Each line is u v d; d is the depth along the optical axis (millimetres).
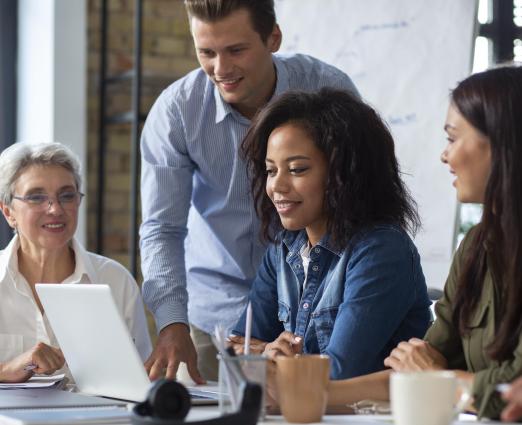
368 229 2150
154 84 4980
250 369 1629
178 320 2586
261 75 2650
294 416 1653
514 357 1743
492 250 1775
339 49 4117
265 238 2365
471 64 3895
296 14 4223
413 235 2283
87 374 2176
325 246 2193
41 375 2520
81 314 2070
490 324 1817
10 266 2623
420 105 3949
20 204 2592
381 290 2082
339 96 2205
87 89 4875
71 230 2625
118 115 4727
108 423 1688
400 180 2252
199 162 2803
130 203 4977
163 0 5020
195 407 1910
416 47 3965
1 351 2602
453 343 1986
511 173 1719
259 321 2379
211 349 2988
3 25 4902
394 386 1479
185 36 5059
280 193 2178
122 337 1987
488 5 4547
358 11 4086
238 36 2549
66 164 2633
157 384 1550
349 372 2033
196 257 2975
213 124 2781
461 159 1787
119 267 2750
